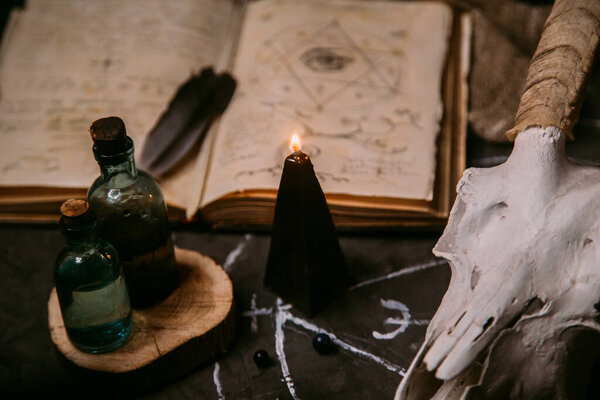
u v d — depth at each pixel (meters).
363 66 0.80
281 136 0.73
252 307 0.64
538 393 0.51
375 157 0.71
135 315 0.61
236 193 0.68
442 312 0.52
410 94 0.77
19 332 0.63
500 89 0.79
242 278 0.67
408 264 0.67
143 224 0.59
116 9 0.88
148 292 0.61
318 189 0.59
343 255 0.64
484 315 0.49
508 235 0.51
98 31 0.86
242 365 0.60
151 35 0.85
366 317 0.63
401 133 0.73
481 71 0.81
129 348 0.58
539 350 0.50
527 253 0.50
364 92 0.78
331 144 0.72
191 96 0.78
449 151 0.72
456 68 0.81
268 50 0.82
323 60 0.81
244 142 0.73
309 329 0.62
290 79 0.79
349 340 0.61
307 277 0.61
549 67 0.53
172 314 0.61
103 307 0.57
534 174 0.51
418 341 0.61
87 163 0.73
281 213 0.60
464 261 0.53
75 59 0.83
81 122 0.77
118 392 0.58
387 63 0.80
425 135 0.73
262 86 0.79
